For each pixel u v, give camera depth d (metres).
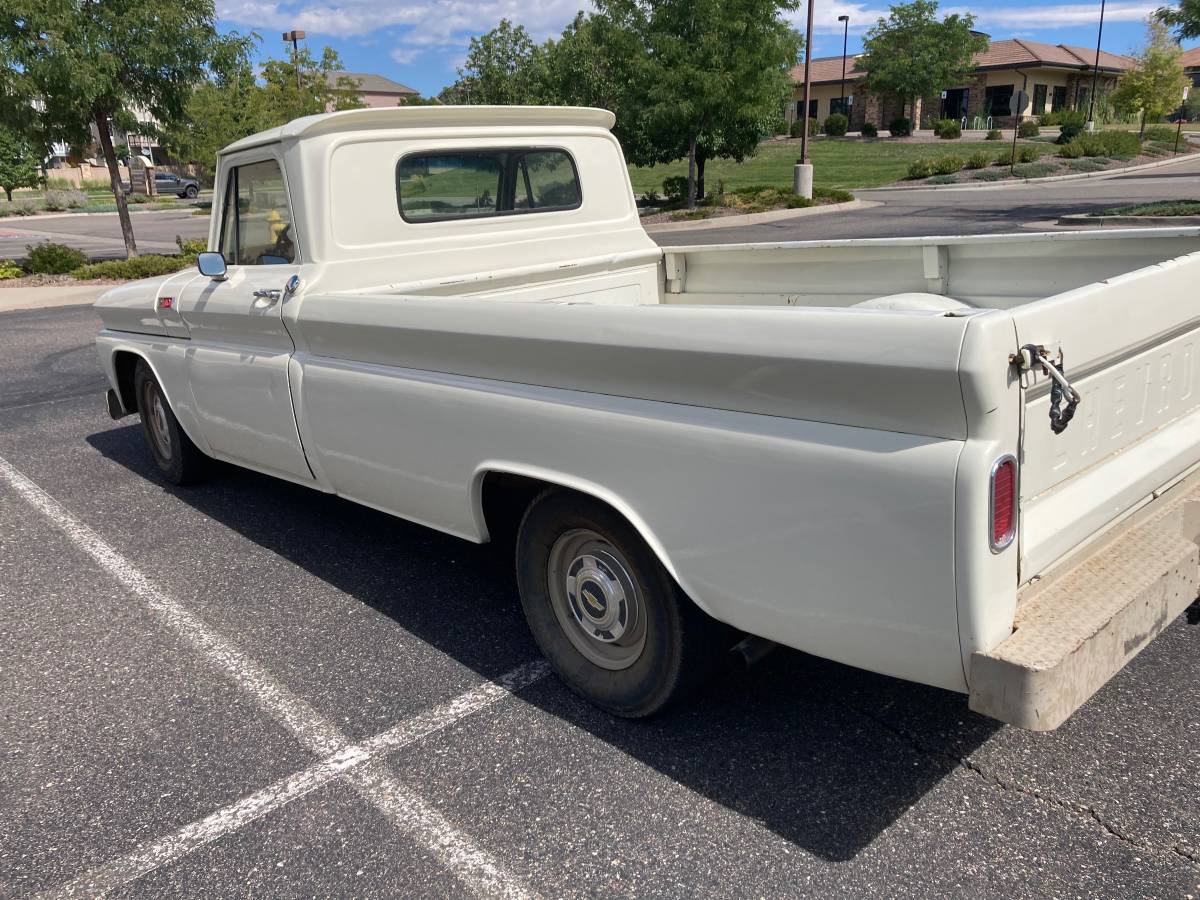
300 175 3.77
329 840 2.59
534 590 3.19
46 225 34.72
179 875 2.50
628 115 24.12
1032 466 2.16
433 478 3.33
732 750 2.88
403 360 3.37
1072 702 2.07
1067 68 53.97
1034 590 2.25
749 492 2.35
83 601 4.14
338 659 3.55
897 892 2.29
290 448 4.08
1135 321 2.39
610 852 2.48
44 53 15.14
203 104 27.50
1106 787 2.63
